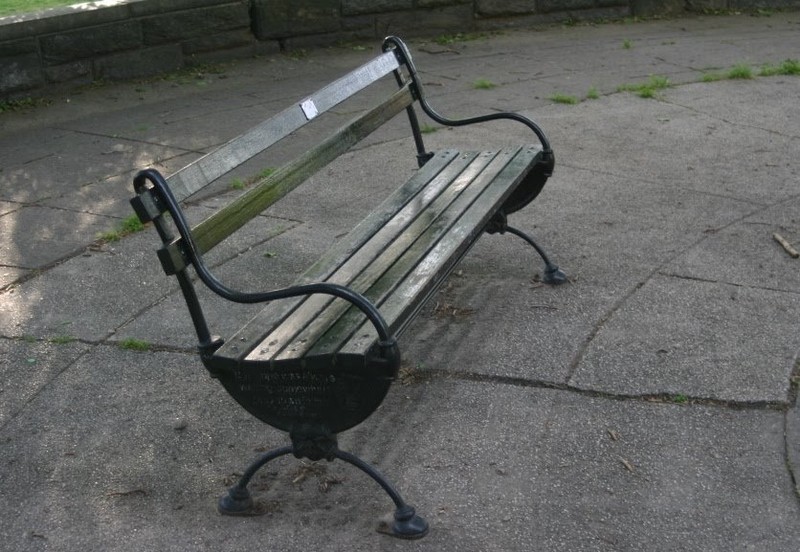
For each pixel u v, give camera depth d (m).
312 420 2.97
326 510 3.11
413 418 3.56
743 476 3.21
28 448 3.49
